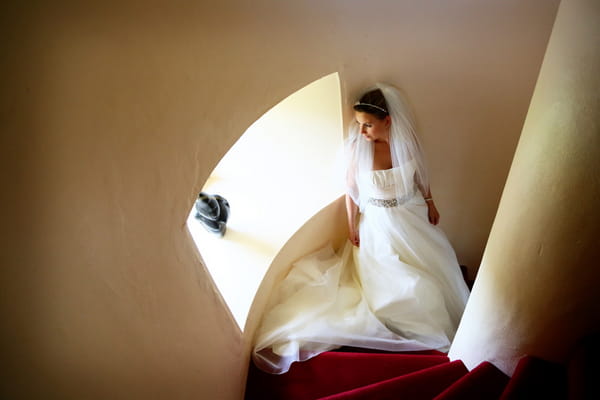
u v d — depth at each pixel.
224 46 1.67
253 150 3.16
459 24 2.50
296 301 3.03
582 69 1.23
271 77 2.01
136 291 1.42
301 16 2.04
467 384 1.80
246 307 2.52
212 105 1.68
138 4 1.25
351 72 2.50
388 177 2.95
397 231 3.13
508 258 1.63
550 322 1.57
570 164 1.32
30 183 0.97
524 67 2.77
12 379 0.95
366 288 3.18
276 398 2.59
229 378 2.30
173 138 1.50
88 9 1.08
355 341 2.87
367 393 2.07
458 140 3.19
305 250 3.24
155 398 1.55
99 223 1.21
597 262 1.36
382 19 2.37
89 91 1.12
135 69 1.27
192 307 1.83
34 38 0.95
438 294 3.13
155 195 1.46
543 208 1.44
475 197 3.62
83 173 1.13
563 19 1.33
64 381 1.10
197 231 2.93
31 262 0.99
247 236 2.89
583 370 1.40
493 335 1.82
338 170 3.11
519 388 1.58
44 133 1.00
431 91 2.82
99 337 1.24
